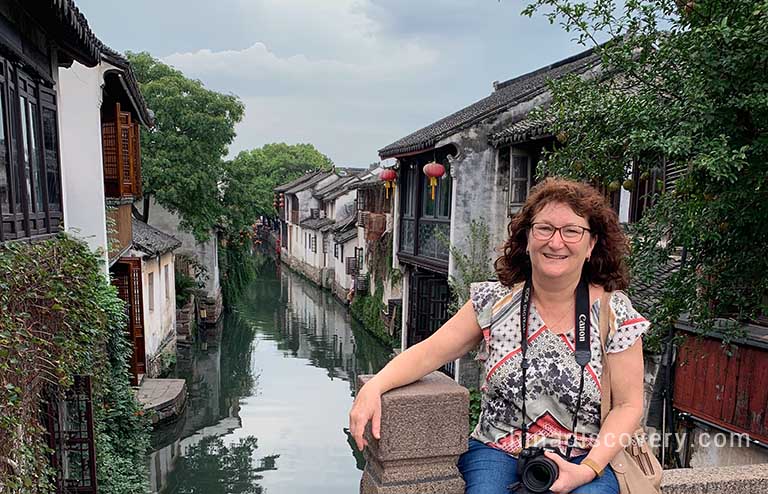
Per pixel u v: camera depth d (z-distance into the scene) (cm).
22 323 405
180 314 1872
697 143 338
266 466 1060
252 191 2312
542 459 161
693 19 356
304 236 3878
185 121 1909
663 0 387
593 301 169
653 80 416
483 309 179
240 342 2025
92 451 626
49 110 656
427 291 1280
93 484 627
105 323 661
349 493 958
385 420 172
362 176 3325
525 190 1039
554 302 170
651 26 406
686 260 444
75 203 895
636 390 168
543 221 164
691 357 554
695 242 391
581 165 453
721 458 536
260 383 1570
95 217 905
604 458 162
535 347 170
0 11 493
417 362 180
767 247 367
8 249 442
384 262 1986
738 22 320
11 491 368
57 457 586
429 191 1244
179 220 2103
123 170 1073
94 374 638
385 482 176
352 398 1452
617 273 174
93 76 895
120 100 1080
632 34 421
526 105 1045
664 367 587
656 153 396
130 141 1110
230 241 2439
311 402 1420
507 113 1040
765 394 484
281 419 1301
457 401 178
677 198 393
